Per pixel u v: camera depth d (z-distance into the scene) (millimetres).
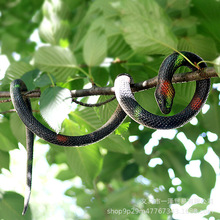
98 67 1541
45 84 1359
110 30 1489
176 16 1503
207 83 1256
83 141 1249
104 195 2248
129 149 1507
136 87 1278
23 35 2506
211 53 1466
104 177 1931
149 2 1289
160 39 1319
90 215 1977
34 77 1406
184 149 1821
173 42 1313
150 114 1223
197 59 1252
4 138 1580
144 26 1309
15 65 1475
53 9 1627
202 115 1622
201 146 1906
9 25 2457
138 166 1879
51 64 1432
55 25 1615
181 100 1496
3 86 1479
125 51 1557
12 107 1487
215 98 1626
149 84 1271
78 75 1533
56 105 1232
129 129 1650
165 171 1843
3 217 1562
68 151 1524
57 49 1413
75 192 2146
